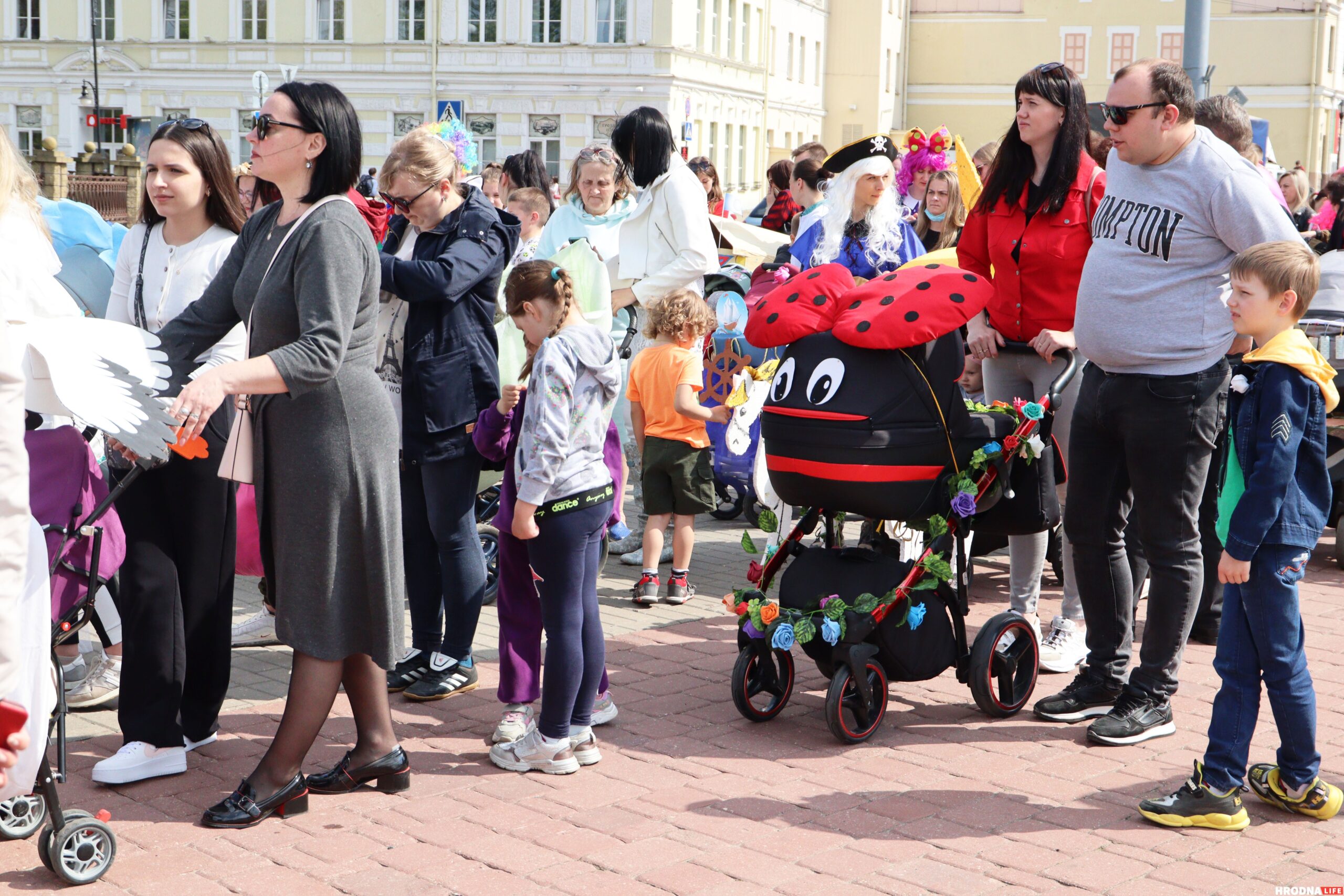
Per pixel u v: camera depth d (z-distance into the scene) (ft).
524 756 14.80
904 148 27.86
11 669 7.42
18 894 11.78
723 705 17.19
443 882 12.11
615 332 23.66
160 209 14.62
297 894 11.86
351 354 13.17
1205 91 36.96
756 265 35.06
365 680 14.07
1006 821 13.56
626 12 138.21
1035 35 188.85
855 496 15.51
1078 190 17.17
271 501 13.25
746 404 22.20
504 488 15.46
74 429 13.46
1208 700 17.28
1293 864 12.59
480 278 16.94
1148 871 12.40
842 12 188.85
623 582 23.80
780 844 12.96
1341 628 20.51
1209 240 14.90
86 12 147.23
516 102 140.46
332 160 13.08
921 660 16.11
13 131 150.71
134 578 14.17
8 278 10.84
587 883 12.10
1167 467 15.34
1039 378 18.08
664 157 21.65
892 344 15.14
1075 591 18.88
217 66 145.48
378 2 140.67
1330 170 177.17
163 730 14.42
